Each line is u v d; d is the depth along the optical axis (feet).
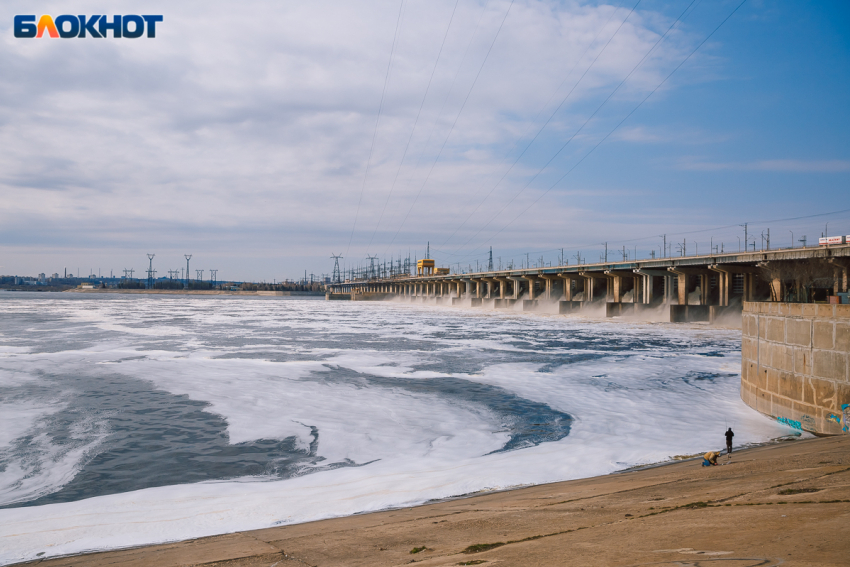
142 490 48.75
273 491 47.24
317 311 440.04
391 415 77.61
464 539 26.76
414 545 26.76
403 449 61.77
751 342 79.46
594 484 41.83
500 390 95.81
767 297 264.52
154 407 82.48
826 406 62.39
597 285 392.88
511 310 456.45
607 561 18.71
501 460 55.36
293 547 28.99
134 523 39.24
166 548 32.14
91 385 99.71
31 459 58.54
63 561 31.30
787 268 225.97
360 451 61.11
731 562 16.22
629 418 74.84
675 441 62.08
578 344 176.24
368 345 172.35
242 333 214.48
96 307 451.53
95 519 40.37
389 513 38.42
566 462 53.62
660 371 117.50
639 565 17.54
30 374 111.55
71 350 152.25
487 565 20.39
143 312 378.32
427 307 545.03
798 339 66.85
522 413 78.69
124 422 73.97
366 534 30.71
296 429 70.23
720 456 52.31
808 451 45.14
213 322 281.13
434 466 54.65
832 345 61.82
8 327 232.94
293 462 57.36
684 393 92.38
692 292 315.37
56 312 360.07
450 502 41.11
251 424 72.69
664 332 225.35
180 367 120.88
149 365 123.85
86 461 57.88
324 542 29.50
